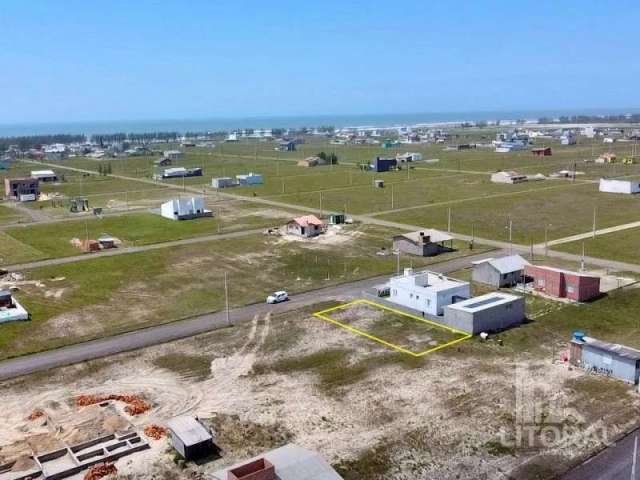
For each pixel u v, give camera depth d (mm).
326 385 45562
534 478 34000
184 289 70312
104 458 36250
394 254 84000
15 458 36438
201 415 41531
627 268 73875
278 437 38688
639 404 41375
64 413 42219
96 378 47719
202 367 49250
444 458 36094
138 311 63000
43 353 52562
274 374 47656
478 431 38719
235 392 44844
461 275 72875
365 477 34500
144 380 47156
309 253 85750
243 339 54812
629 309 59406
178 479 34562
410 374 46875
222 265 80625
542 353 50000
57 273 78125
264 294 67625
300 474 30688
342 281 71688
